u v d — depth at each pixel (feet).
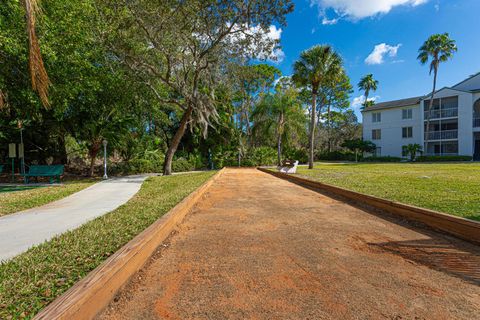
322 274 8.69
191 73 55.42
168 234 13.01
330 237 12.45
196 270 9.05
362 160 123.34
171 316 6.43
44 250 9.98
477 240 11.41
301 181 36.17
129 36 44.91
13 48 26.55
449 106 109.50
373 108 127.54
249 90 109.29
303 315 6.46
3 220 15.37
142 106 58.18
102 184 35.14
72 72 35.78
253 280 8.31
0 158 52.60
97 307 6.46
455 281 8.20
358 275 8.61
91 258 9.20
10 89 34.50
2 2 27.53
